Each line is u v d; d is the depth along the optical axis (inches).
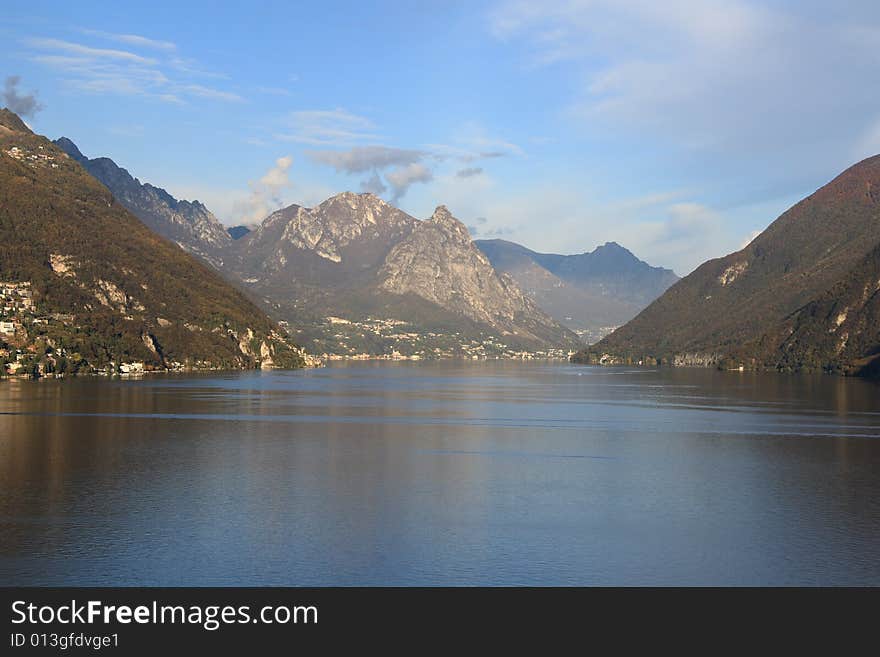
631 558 3132.4
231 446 5708.7
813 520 3686.0
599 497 4136.3
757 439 6353.3
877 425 7367.1
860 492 4288.9
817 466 5088.6
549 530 3486.7
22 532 3380.9
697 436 6535.4
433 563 3058.6
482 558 3115.2
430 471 4825.3
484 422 7573.8
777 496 4183.1
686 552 3206.2
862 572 2997.0
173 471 4709.6
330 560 3075.8
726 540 3358.8
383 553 3157.0
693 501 4055.1
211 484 4360.2
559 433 6722.4
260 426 6924.2
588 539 3361.2
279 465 4963.1
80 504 3855.8
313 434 6461.6
